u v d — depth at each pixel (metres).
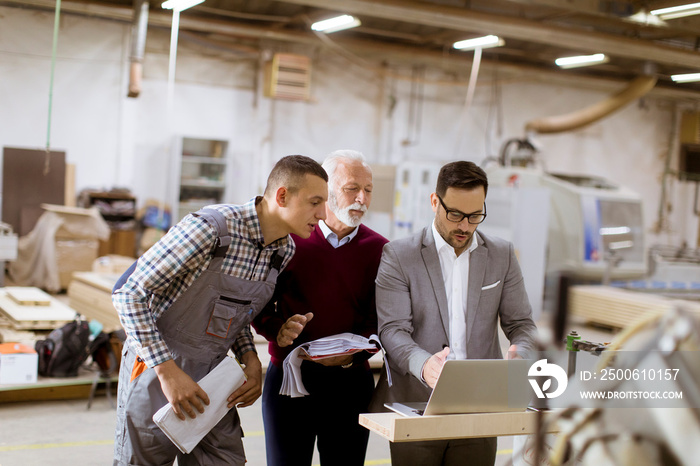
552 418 1.58
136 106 10.00
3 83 9.08
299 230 2.04
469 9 7.45
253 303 2.09
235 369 2.06
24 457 3.60
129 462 2.06
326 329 2.45
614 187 9.44
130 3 8.99
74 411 4.40
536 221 8.23
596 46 7.31
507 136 12.76
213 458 2.14
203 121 10.55
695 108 13.79
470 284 2.25
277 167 2.05
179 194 10.29
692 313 1.24
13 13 9.05
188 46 10.31
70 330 4.65
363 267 2.47
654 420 1.27
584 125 10.93
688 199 14.35
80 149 9.63
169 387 1.93
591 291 7.63
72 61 9.48
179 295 2.01
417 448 2.22
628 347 1.31
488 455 2.26
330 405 2.46
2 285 7.17
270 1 8.81
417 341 2.26
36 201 8.77
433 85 12.11
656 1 4.76
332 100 11.46
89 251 8.33
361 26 10.09
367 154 11.82
